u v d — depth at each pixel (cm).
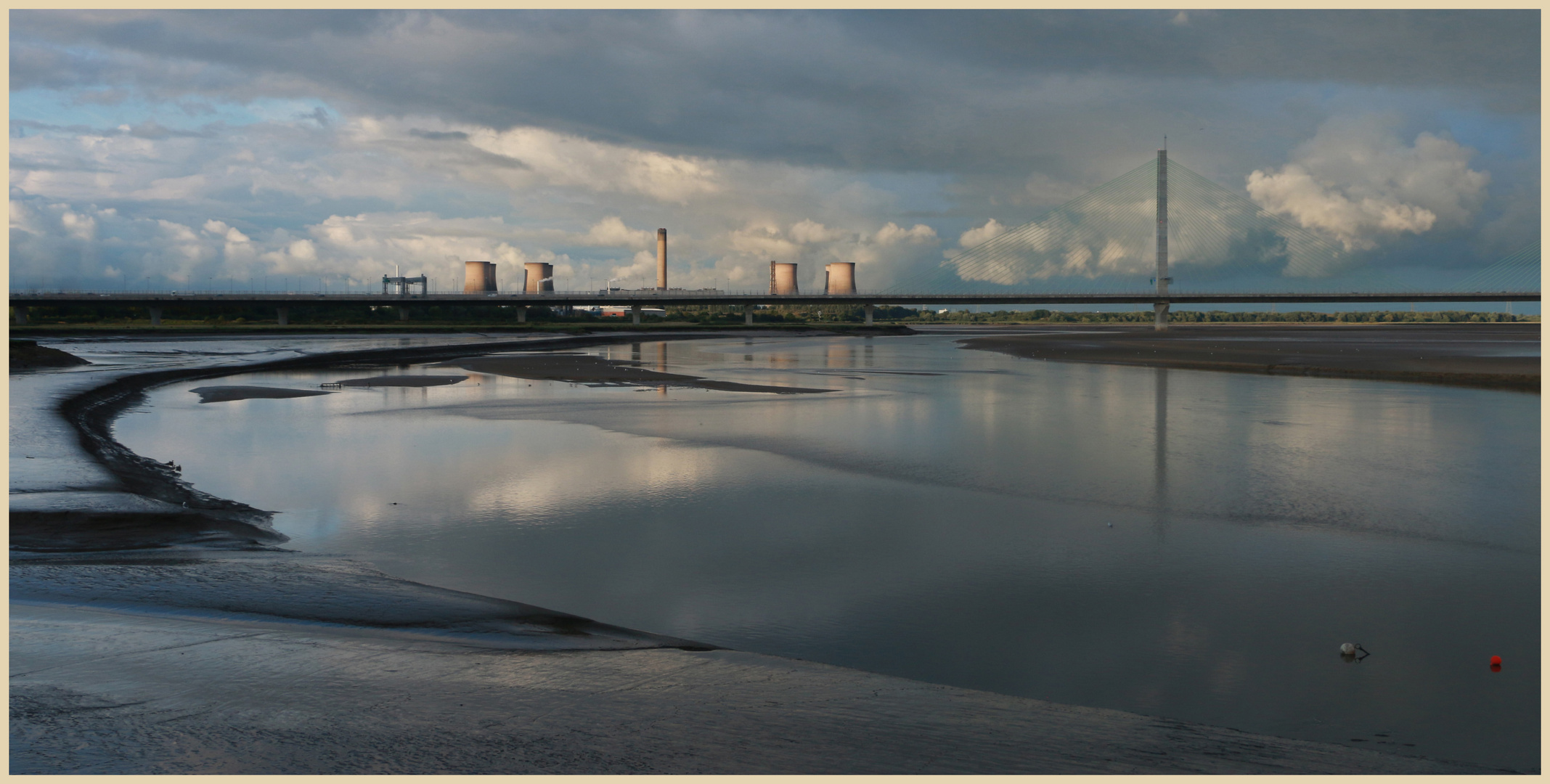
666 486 1839
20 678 673
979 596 1157
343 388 4169
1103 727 682
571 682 730
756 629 1038
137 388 3950
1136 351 7356
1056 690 873
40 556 1222
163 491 1708
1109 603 1129
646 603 1125
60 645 772
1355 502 1689
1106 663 941
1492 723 796
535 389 4122
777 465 2081
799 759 565
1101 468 2048
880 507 1659
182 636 820
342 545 1388
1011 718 692
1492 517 1567
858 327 16438
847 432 2644
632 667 797
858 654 962
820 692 743
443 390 4075
